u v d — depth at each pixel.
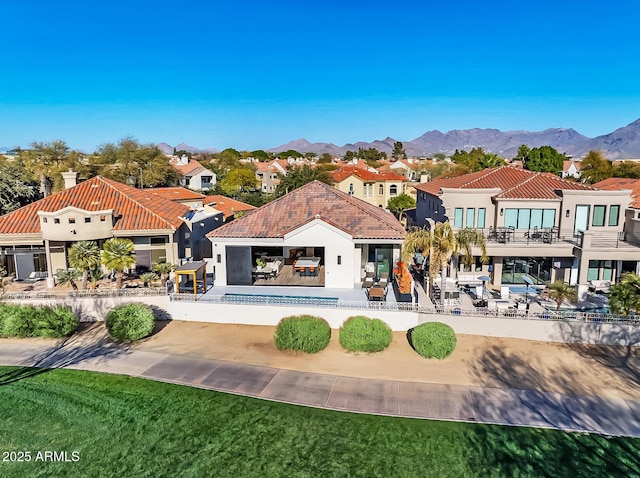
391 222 34.47
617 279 32.56
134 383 21.05
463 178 41.06
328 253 30.59
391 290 30.27
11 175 51.91
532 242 31.70
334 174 78.25
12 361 23.48
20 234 33.41
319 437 16.95
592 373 21.53
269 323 27.73
